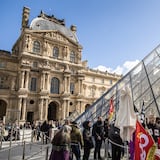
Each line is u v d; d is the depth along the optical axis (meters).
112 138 14.88
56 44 86.50
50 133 27.73
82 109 87.81
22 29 87.25
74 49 91.75
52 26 93.06
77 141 13.93
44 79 79.38
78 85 88.81
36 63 80.50
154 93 23.42
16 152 21.70
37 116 76.00
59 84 84.00
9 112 65.94
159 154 10.09
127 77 31.27
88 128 15.91
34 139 35.09
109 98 29.03
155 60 29.80
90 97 94.19
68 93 83.38
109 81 106.25
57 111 82.44
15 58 80.06
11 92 73.88
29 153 21.05
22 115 72.12
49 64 82.69
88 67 101.00
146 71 28.56
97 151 16.64
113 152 14.81
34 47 81.19
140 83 27.36
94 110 28.95
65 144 10.55
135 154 8.55
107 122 18.00
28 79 76.44
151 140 8.28
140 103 23.97
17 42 88.50
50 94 80.06
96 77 102.25
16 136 31.67
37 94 77.75
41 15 94.69
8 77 77.88
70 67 88.69
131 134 10.83
